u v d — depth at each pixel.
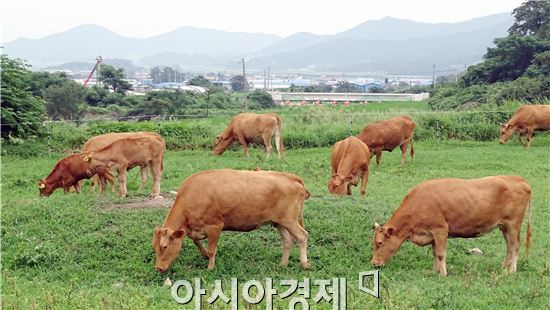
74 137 29.84
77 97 49.22
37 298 10.87
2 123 28.78
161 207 15.80
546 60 45.50
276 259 13.25
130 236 13.80
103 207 15.76
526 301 10.84
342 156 18.02
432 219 12.43
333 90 124.31
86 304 10.41
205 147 30.05
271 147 27.30
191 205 12.38
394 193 19.31
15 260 12.98
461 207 12.31
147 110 48.06
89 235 13.86
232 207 12.34
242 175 12.55
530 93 41.03
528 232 13.04
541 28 55.00
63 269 12.67
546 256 13.84
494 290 11.30
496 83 46.31
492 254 14.03
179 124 31.27
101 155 17.84
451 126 32.31
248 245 13.70
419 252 13.84
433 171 23.31
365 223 14.91
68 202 16.11
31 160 26.98
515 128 29.81
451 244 14.41
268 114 26.58
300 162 25.47
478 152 27.97
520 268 13.00
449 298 10.55
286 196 12.55
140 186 19.75
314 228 14.49
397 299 10.62
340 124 32.88
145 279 12.30
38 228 14.35
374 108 52.16
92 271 12.58
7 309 10.32
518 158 26.34
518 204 12.59
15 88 29.94
